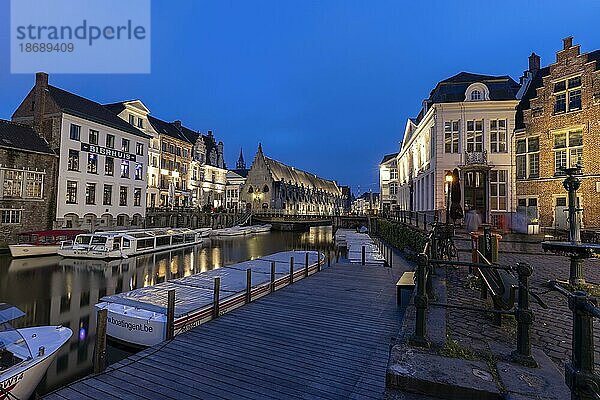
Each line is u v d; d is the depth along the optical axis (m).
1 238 25.47
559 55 22.94
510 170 22.56
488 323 4.90
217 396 4.92
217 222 51.72
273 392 5.03
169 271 20.64
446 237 10.77
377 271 14.80
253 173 70.62
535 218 23.12
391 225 26.11
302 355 6.25
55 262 22.02
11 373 5.44
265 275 13.41
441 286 7.27
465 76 25.69
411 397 3.09
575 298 2.28
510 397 2.82
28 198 27.41
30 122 31.58
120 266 21.41
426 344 3.93
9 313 6.04
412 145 34.53
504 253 12.95
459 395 3.00
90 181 32.81
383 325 7.86
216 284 8.77
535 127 23.92
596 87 21.05
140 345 8.27
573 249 7.07
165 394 4.95
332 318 8.34
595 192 20.89
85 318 11.83
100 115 35.34
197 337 7.10
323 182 108.88
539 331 4.92
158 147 49.66
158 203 49.41
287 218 63.44
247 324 7.90
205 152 64.00
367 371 5.62
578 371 2.20
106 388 5.10
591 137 21.17
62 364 8.17
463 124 23.17
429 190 25.92
